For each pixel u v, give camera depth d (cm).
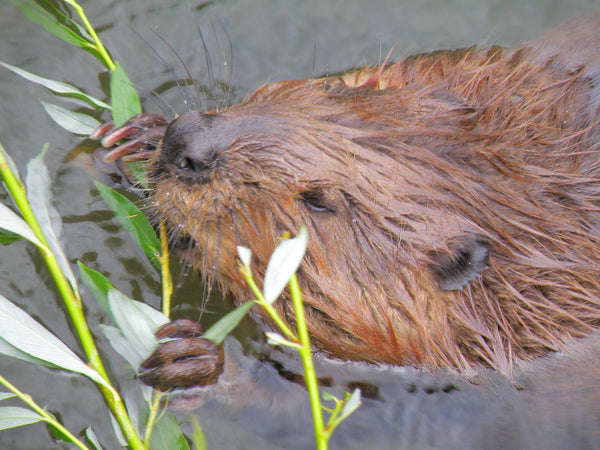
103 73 885
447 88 717
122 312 605
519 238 648
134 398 662
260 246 646
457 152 636
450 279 626
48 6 890
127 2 944
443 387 693
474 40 988
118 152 691
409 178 613
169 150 629
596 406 671
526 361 674
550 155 681
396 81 760
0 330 581
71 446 643
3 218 584
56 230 738
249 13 972
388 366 700
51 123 823
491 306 650
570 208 668
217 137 626
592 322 678
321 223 630
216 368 659
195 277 741
